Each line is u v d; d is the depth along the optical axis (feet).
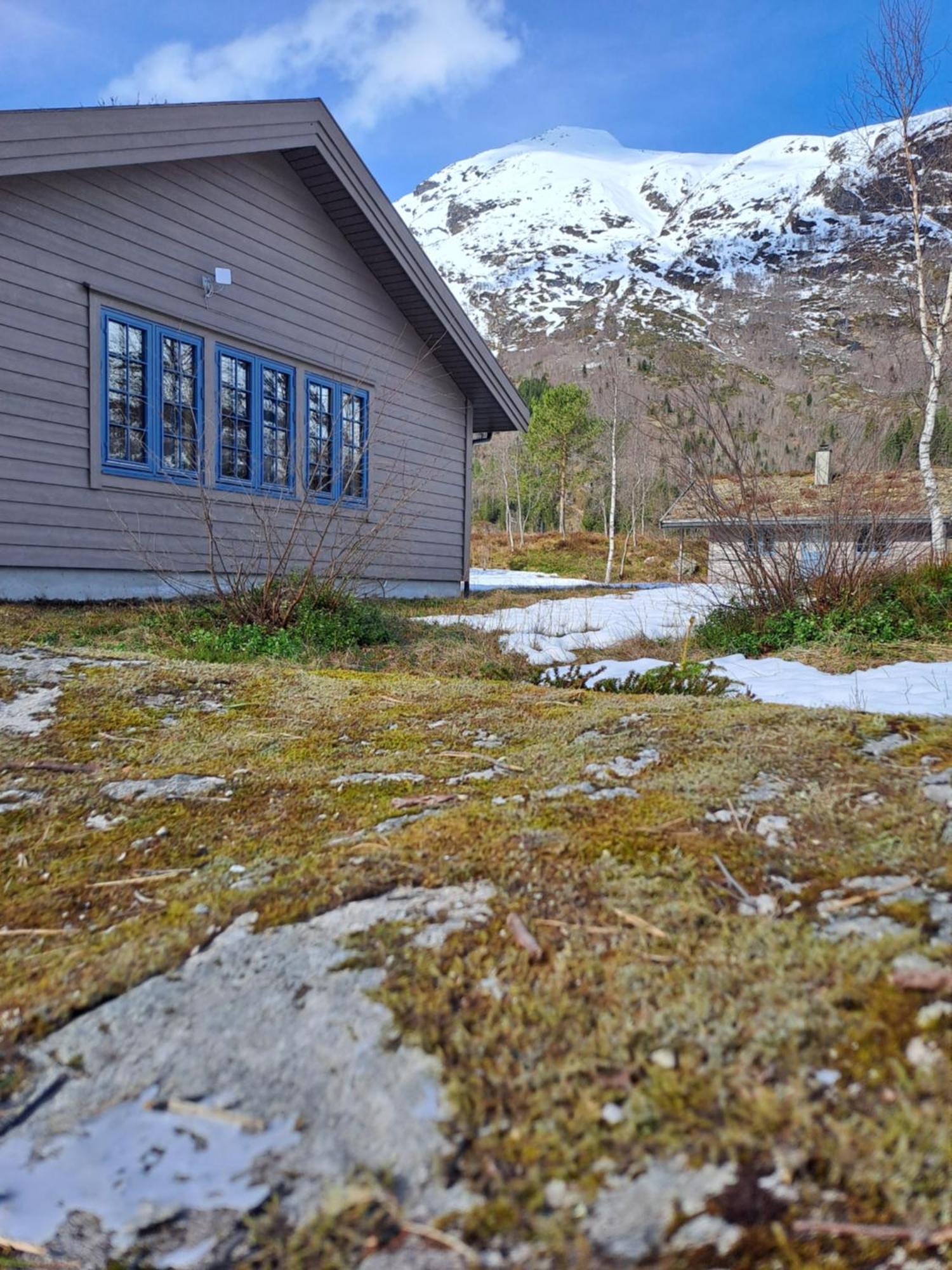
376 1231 2.51
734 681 13.75
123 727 8.66
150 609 20.24
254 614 17.94
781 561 20.83
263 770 7.39
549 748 7.34
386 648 18.80
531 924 4.08
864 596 19.57
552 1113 2.85
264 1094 3.13
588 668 15.60
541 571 87.66
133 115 20.08
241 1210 2.64
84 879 5.33
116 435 22.11
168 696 9.89
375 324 31.27
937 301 36.47
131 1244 2.56
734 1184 2.52
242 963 4.00
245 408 26.13
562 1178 2.61
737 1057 3.01
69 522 20.88
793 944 3.67
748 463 21.35
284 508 26.94
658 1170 2.60
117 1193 2.75
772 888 4.25
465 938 4.00
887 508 20.30
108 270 21.33
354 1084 3.10
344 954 3.96
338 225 28.94
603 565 90.58
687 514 65.41
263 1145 2.89
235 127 22.91
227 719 9.07
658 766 6.37
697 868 4.52
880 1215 2.39
